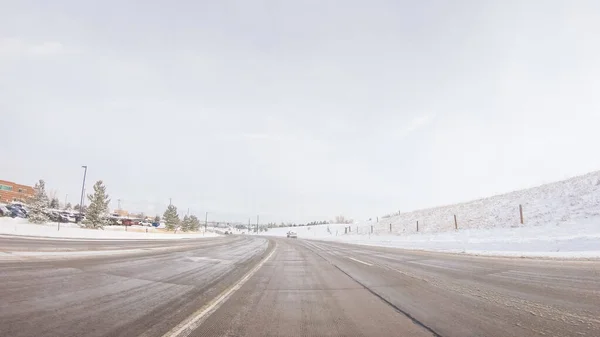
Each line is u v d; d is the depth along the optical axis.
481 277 9.07
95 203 43.91
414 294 6.98
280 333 4.32
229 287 7.90
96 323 4.41
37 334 3.86
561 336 4.02
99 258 12.39
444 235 32.91
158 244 25.14
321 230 114.69
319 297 6.78
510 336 4.10
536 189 39.09
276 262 14.56
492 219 34.41
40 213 41.38
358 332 4.38
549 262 12.08
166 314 5.10
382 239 43.91
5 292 5.83
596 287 7.02
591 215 22.81
